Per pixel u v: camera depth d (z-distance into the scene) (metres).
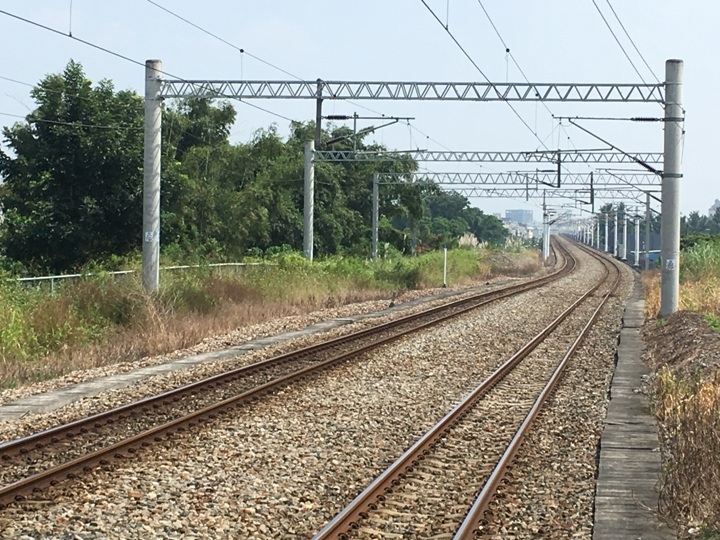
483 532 8.55
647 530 8.59
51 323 20.17
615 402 15.87
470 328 27.48
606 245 125.25
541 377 18.83
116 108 33.44
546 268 85.88
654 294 38.91
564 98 27.25
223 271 32.12
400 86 26.92
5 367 17.41
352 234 59.97
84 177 32.44
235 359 19.67
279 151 54.59
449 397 16.19
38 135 32.97
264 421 13.19
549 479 10.71
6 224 33.28
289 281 35.06
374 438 12.64
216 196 46.50
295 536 8.38
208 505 9.10
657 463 11.27
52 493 9.20
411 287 47.56
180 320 24.45
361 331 24.47
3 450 10.73
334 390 16.09
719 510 8.62
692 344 20.98
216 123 54.50
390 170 66.25
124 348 20.48
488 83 26.83
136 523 8.42
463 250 70.06
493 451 12.10
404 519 8.96
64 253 32.62
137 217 32.75
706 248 46.97
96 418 12.60
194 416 12.79
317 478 10.42
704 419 9.99
